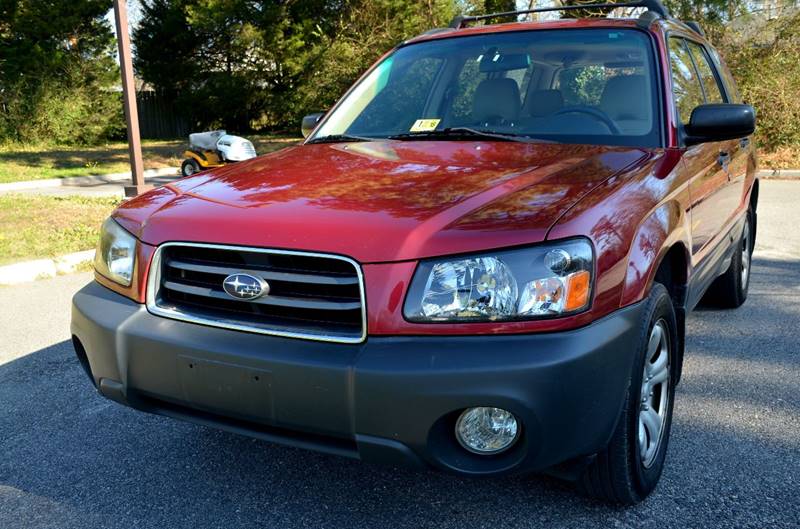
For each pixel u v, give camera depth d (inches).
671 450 122.0
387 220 89.7
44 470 119.3
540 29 149.7
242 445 127.2
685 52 159.0
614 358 87.4
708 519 101.5
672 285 121.2
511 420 85.3
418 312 84.5
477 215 89.2
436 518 103.4
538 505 105.9
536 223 86.6
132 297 102.0
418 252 85.6
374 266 85.9
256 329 90.9
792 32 547.8
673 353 112.9
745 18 558.3
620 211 94.6
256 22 959.0
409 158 115.9
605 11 536.7
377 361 83.1
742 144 179.8
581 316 85.0
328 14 959.0
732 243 175.6
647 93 129.6
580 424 84.8
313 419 86.8
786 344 174.1
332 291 88.4
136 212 107.8
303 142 145.1
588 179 100.1
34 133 860.6
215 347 90.7
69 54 897.5
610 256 89.2
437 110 141.6
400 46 164.9
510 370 80.7
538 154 114.5
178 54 1033.5
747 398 142.9
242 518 104.6
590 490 102.6
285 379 86.7
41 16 872.3
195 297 97.6
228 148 503.2
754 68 547.8
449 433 85.9
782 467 115.9
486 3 706.2
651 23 142.9
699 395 144.6
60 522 104.3
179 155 741.3
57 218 317.1
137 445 127.9
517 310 83.7
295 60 952.3
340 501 108.6
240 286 91.8
